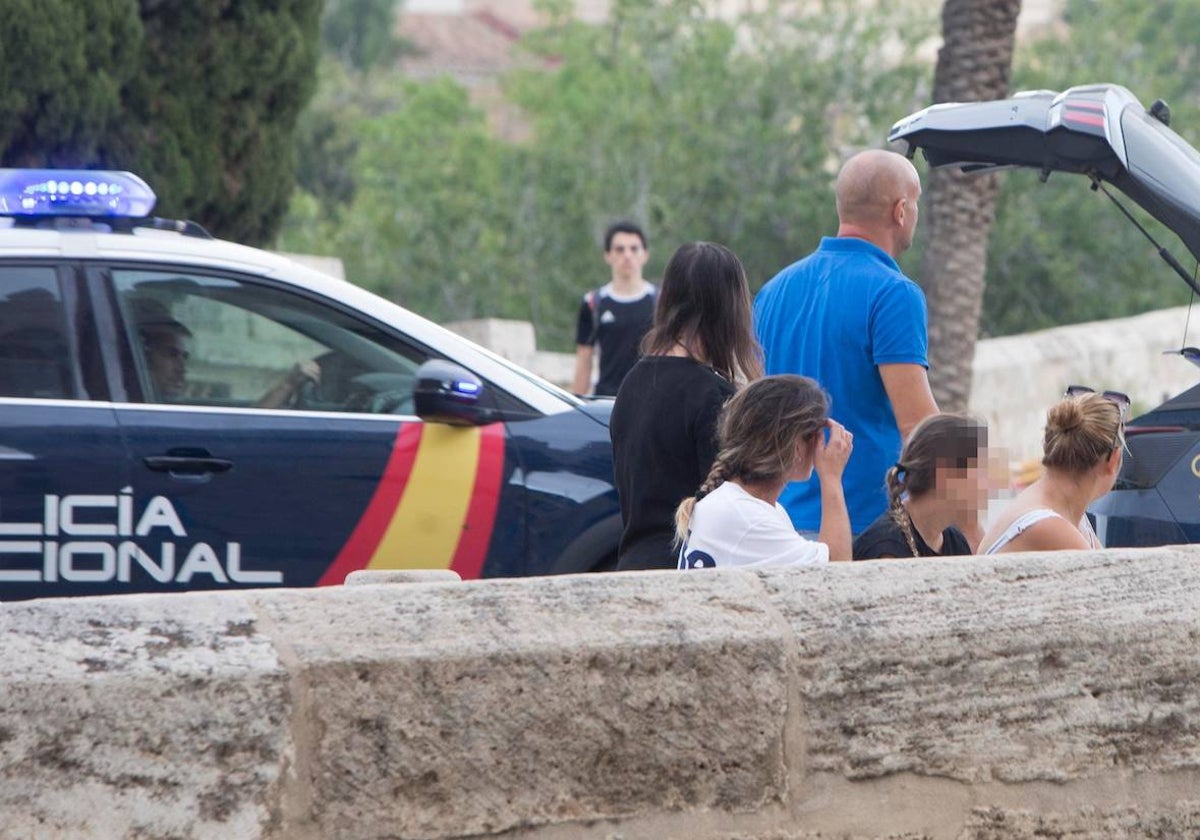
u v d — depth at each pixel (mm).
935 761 9695
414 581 12398
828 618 9609
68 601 8766
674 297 14930
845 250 16906
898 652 9617
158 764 8266
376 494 18219
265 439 18078
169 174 39625
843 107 84438
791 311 16938
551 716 8945
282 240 99625
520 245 87875
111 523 17484
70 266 18219
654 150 84188
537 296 86625
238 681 8398
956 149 18250
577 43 96500
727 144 82062
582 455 18875
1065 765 9953
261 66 40594
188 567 17672
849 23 83812
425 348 19062
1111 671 10031
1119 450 15359
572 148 87125
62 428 17562
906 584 9969
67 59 36656
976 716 9781
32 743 8078
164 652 8469
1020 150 17875
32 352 17891
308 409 18547
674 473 14609
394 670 8680
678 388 14664
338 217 118688
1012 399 53219
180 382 18250
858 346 16391
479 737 8836
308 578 17984
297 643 8688
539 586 9445
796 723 9438
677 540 13867
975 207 44625
